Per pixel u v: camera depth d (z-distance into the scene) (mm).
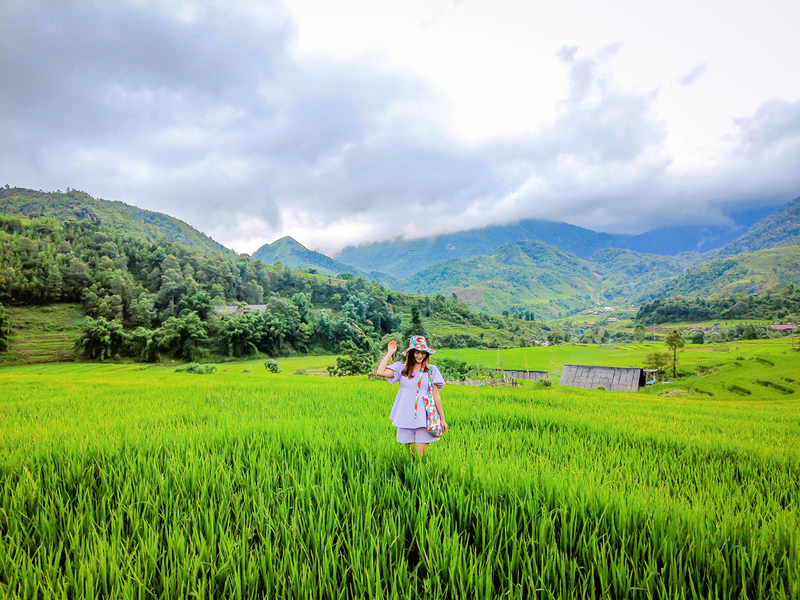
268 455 5812
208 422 8734
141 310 131250
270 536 3734
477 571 3217
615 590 3090
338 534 3848
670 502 4320
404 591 3062
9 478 4930
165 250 177125
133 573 3104
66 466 5469
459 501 4207
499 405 12492
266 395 14500
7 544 3607
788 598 2965
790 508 4785
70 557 3584
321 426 7992
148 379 29000
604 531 3855
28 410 11508
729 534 3762
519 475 4926
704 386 58250
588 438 8406
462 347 155375
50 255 141125
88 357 104000
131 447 6359
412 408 5613
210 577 3178
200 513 4027
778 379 56188
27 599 2920
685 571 3279
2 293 122625
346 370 64625
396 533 3691
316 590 3068
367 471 5379
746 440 8875
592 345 154875
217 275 173125
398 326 175000
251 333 118625
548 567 3209
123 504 4281
